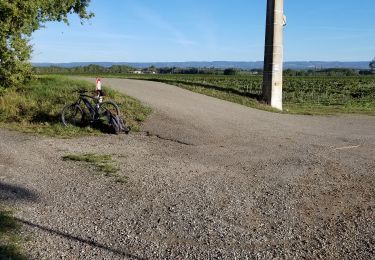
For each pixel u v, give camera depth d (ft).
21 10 50.60
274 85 68.23
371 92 132.05
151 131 39.50
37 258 13.60
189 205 19.33
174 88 69.82
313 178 24.97
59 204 18.93
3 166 25.53
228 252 14.57
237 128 43.16
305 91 135.03
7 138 35.09
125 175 24.48
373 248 15.23
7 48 49.96
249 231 16.52
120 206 18.95
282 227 17.04
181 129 40.42
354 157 31.45
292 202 20.29
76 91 45.55
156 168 26.53
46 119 43.32
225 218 17.83
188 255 14.25
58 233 15.64
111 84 64.59
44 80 57.57
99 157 29.04
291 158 30.58
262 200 20.47
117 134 38.58
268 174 25.71
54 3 63.52
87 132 38.91
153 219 17.47
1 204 18.40
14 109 45.52
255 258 14.19
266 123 48.42
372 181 24.56
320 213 18.89
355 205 20.12
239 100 66.44
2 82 50.29
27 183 22.06
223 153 32.12
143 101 50.55
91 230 16.07
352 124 53.67
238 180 24.14
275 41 67.21
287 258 14.28
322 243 15.58
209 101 60.75
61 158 28.48
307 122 53.01
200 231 16.34
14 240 14.71
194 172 25.84
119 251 14.38
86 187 21.77
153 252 14.40
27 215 17.29
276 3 66.18
